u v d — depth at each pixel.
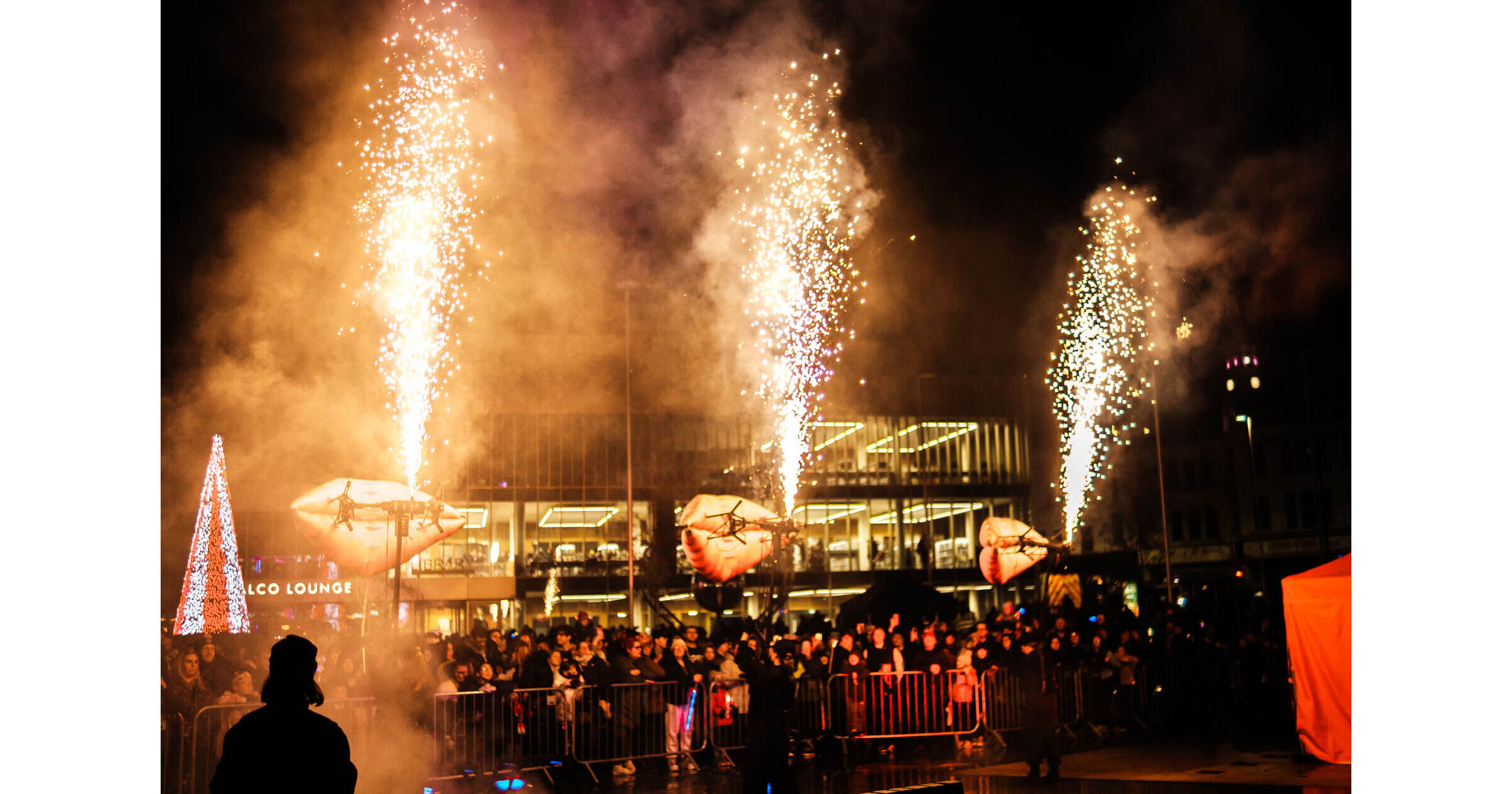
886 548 37.91
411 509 16.00
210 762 11.30
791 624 36.16
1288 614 13.77
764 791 9.92
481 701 13.55
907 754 16.27
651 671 15.12
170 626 23.95
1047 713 13.30
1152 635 20.05
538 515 34.78
